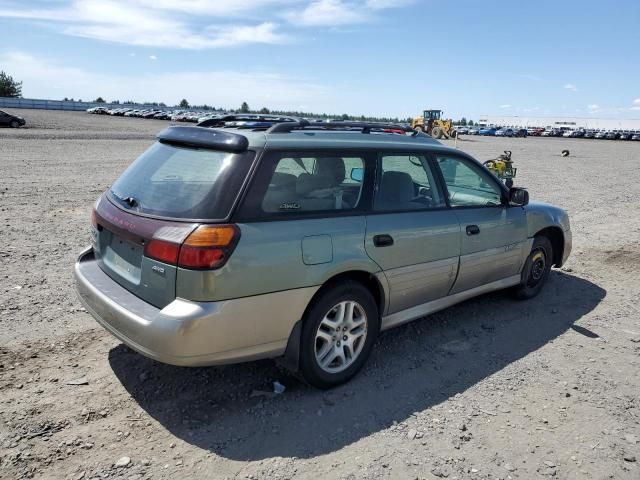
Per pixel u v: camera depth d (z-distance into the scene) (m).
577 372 4.11
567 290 6.11
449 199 4.54
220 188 3.15
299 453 2.98
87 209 9.48
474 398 3.66
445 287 4.49
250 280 3.10
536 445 3.16
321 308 3.48
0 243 6.83
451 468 2.91
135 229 3.25
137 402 3.40
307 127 3.84
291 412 3.39
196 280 2.96
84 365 3.81
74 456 2.86
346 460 2.94
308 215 3.44
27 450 2.88
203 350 3.02
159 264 3.08
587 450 3.13
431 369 4.07
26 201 9.94
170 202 3.26
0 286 5.22
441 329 4.84
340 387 3.73
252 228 3.13
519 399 3.68
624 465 3.01
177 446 3.00
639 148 54.69
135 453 2.91
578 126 134.75
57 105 92.31
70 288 5.30
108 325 3.36
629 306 5.65
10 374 3.62
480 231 4.68
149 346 3.04
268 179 3.27
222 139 3.37
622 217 11.08
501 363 4.21
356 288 3.67
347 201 3.73
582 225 10.00
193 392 3.56
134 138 30.98
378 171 3.93
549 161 29.16
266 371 3.89
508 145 47.97
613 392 3.82
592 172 22.77
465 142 50.31
